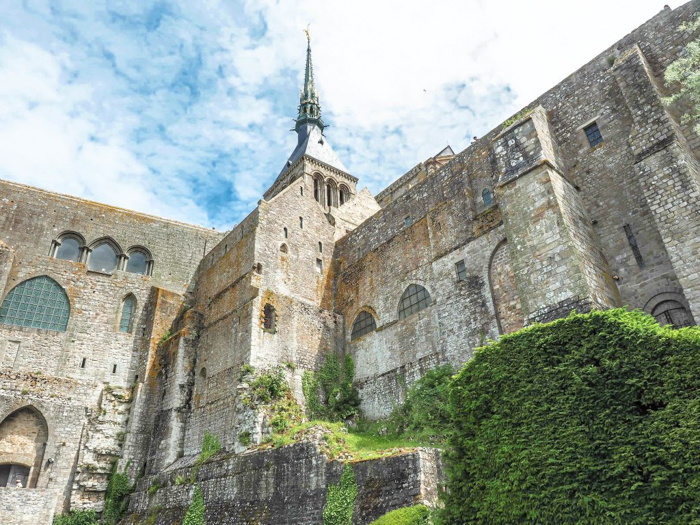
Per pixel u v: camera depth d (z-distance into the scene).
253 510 24.27
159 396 35.53
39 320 36.03
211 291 37.84
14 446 32.09
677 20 23.03
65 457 32.78
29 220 38.16
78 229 39.59
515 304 24.77
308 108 81.94
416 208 33.28
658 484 11.95
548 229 21.45
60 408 33.84
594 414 13.70
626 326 14.09
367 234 36.75
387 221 35.41
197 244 43.50
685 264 18.47
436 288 29.12
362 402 31.34
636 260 21.45
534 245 21.70
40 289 36.84
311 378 31.91
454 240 29.12
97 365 36.34
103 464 33.19
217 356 33.38
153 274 40.91
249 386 29.30
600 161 23.81
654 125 20.80
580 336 14.88
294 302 33.84
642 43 24.00
